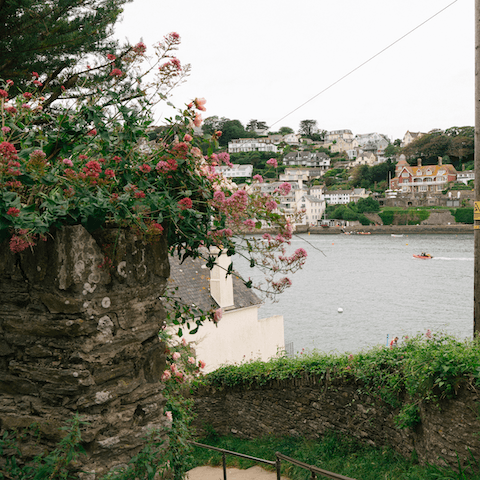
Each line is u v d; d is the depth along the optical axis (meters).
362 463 6.17
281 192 3.39
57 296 2.92
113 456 3.07
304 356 8.52
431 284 63.84
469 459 4.75
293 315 48.19
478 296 6.95
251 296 20.72
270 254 3.44
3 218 2.49
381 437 6.61
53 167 2.94
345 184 194.88
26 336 3.08
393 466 5.83
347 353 7.64
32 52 6.20
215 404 9.84
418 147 184.12
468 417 4.80
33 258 3.00
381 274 75.06
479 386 4.63
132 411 3.20
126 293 3.16
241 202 3.12
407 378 5.66
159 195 3.15
